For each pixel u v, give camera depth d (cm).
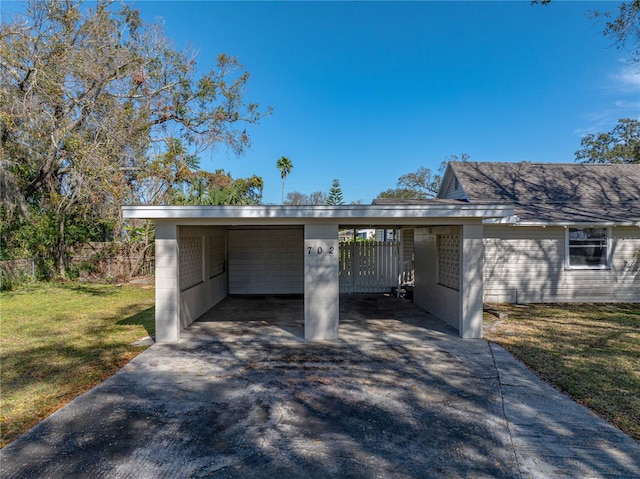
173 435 341
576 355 573
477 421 368
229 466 293
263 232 1235
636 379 473
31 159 1296
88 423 363
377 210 618
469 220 678
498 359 558
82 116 1312
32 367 528
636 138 2816
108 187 1279
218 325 792
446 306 806
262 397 427
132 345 640
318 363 545
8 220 1333
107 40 1352
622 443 326
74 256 1616
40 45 1195
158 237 656
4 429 353
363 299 1127
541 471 286
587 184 1298
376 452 313
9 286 1329
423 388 452
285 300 1119
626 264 1067
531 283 1074
